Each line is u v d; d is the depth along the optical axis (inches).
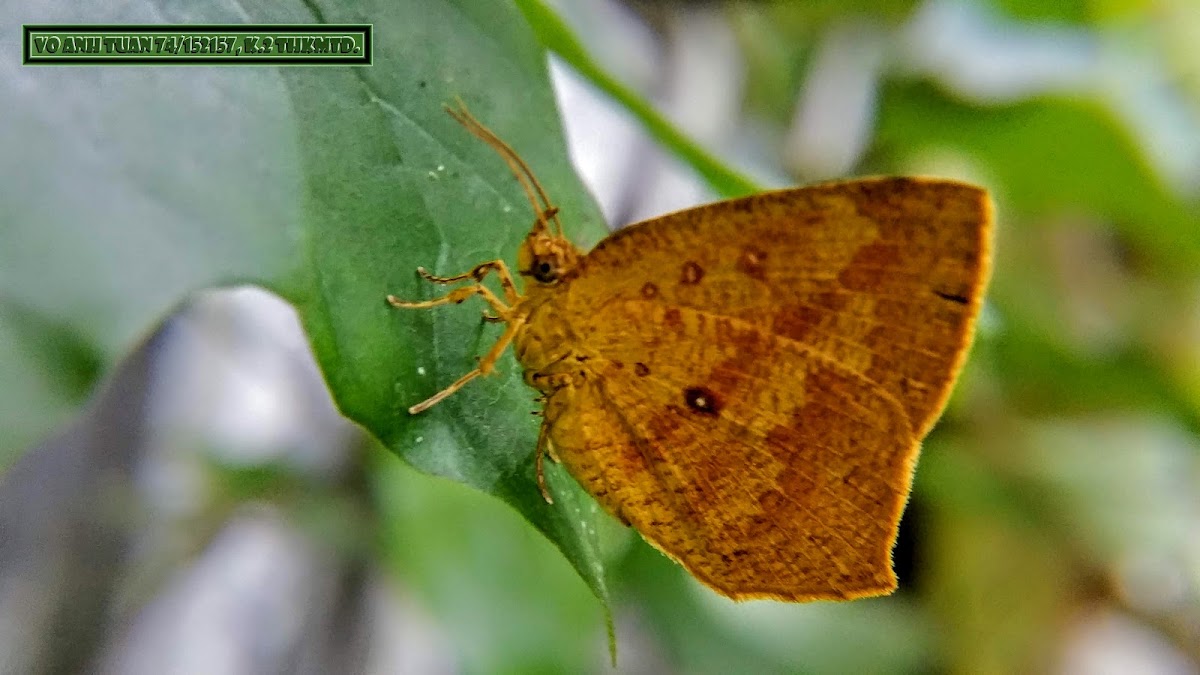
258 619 7.0
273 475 6.3
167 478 6.5
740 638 6.1
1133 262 7.3
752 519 4.4
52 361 3.4
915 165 7.2
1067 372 7.1
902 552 7.3
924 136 7.0
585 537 4.3
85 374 3.4
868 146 7.2
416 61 4.1
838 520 4.4
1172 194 6.4
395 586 6.3
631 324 4.3
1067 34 6.8
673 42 7.3
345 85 4.0
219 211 3.6
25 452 3.2
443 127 4.2
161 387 6.7
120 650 6.5
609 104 4.9
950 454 7.1
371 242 3.9
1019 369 7.2
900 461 4.3
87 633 6.2
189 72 3.7
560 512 4.2
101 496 6.3
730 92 7.4
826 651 6.3
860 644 6.5
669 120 4.8
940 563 7.1
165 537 6.4
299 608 7.0
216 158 3.7
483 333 4.2
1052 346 7.0
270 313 7.3
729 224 4.2
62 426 3.4
